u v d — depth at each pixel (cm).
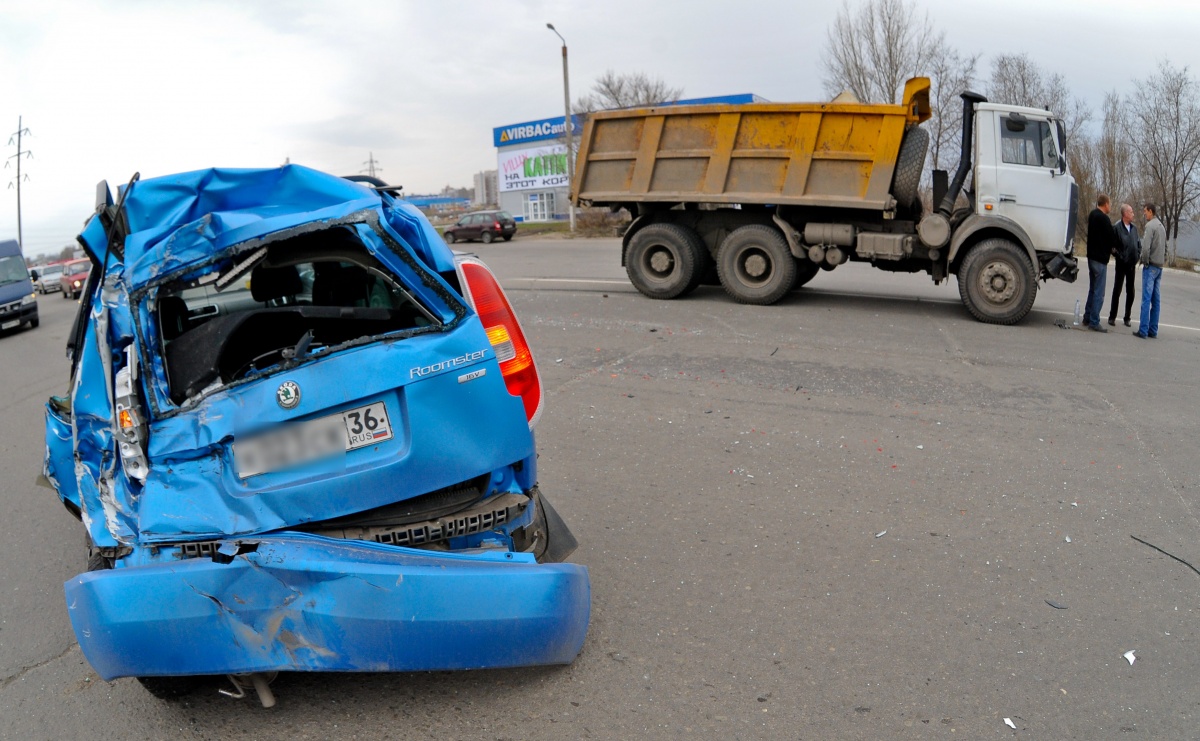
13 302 2114
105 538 318
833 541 462
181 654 276
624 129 1320
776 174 1224
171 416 304
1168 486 545
